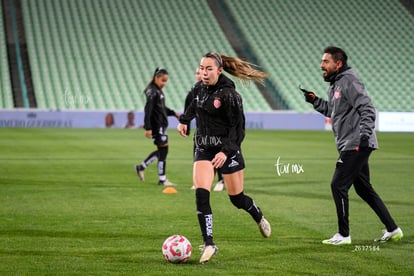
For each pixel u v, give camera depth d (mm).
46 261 24016
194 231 30531
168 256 23922
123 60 137875
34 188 45188
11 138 90375
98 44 140375
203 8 154000
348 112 27578
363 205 38719
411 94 141500
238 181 27203
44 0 147375
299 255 25594
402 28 158000
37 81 129000
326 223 32906
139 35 144500
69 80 130750
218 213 35688
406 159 69625
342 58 27797
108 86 131125
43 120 118000
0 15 139875
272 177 53594
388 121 127875
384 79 144500
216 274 22469
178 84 134000
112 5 150125
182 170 57969
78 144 82875
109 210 36281
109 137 95000
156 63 138625
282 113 125750
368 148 27516
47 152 72000
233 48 147625
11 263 23641
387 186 48219
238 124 26203
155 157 49125
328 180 51625
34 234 29219
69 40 139750
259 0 160375
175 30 147375
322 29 154500
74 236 28891
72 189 44938
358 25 156750
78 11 146875
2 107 120062
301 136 104375
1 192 43031
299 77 141000
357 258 25156
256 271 22969
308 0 161875
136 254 25453
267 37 150500
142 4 152250
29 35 139125
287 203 39562
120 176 52969
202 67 25703
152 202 39406
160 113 47281
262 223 28594
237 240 28484
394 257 25391
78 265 23453
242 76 27297
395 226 28500
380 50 151750
